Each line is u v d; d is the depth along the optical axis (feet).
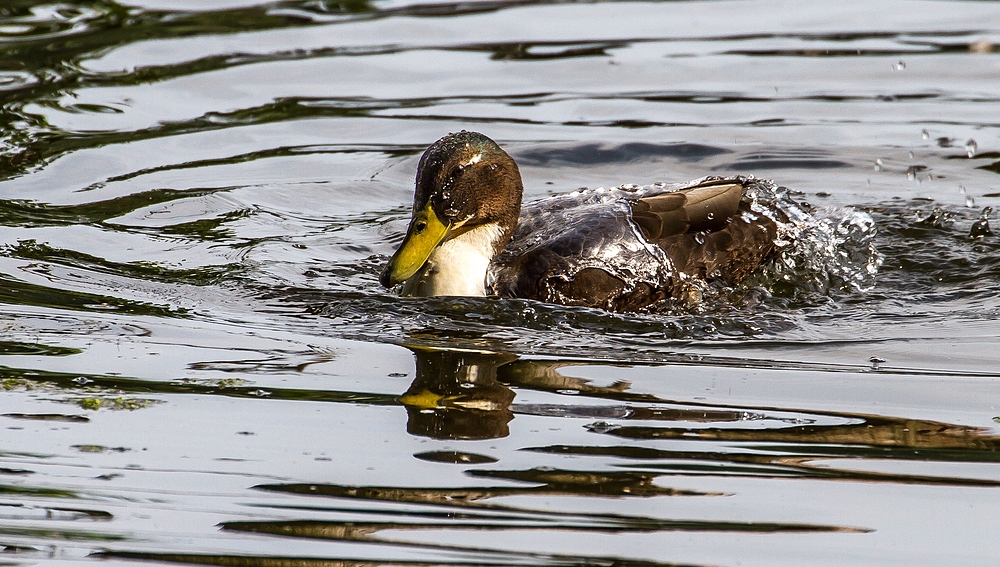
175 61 59.67
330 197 46.19
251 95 55.62
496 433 25.77
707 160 49.62
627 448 25.04
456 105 54.75
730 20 66.59
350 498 22.91
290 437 25.54
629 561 20.71
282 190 46.37
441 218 36.42
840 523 22.15
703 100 55.47
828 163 49.21
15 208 42.57
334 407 27.14
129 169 47.14
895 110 54.24
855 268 39.24
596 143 50.83
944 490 23.38
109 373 29.12
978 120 52.90
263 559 20.81
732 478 23.82
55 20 65.51
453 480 23.62
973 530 21.90
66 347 30.89
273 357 30.58
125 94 55.11
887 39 63.00
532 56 61.05
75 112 52.65
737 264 38.29
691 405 27.48
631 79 57.93
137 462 24.32
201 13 67.15
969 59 59.82
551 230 37.78
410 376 29.25
